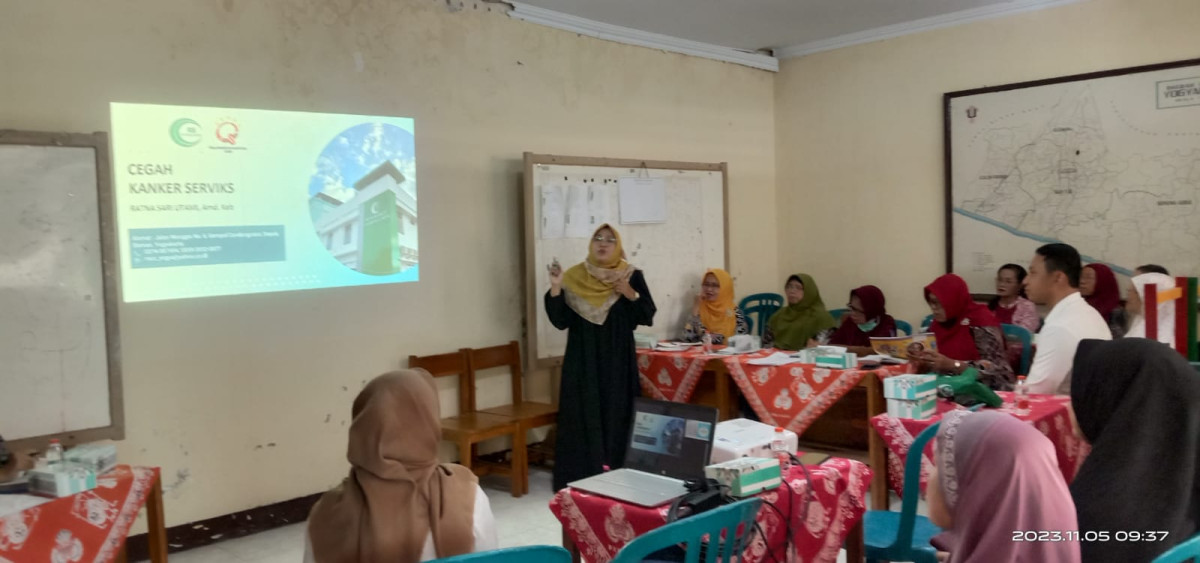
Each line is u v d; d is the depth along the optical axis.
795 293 5.20
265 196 3.82
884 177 5.79
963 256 5.43
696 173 5.59
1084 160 4.94
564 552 1.61
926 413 3.02
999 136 5.24
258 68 3.81
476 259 4.66
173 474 3.58
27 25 3.21
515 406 4.69
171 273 3.56
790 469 2.34
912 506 2.42
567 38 5.07
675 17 5.14
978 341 3.67
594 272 4.34
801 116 6.19
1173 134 4.64
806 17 5.30
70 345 3.24
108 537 2.60
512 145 4.81
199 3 3.64
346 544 1.71
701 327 5.24
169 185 3.55
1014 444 1.58
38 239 3.17
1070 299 3.29
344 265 4.09
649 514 2.05
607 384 4.32
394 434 1.75
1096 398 1.82
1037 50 5.09
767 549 2.10
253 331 3.80
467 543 1.76
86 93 3.35
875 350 4.20
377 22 4.21
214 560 3.51
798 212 6.24
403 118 4.31
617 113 5.34
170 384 3.57
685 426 2.35
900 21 5.52
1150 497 1.69
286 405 3.92
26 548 2.33
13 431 3.11
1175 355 1.77
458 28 4.54
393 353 4.30
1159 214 4.71
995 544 1.57
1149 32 4.71
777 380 4.18
